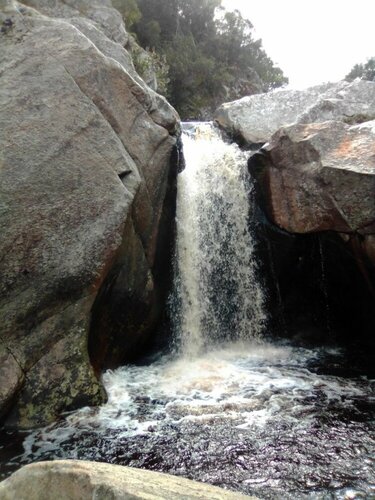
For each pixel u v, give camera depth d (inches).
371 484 146.2
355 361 267.7
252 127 388.5
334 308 320.5
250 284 323.9
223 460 161.3
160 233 276.7
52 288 193.2
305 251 308.3
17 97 200.8
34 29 220.7
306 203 269.4
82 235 199.3
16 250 185.9
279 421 189.3
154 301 271.9
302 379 237.6
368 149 252.5
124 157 222.7
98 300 215.0
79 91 215.9
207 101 1278.3
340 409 200.1
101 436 177.6
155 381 234.8
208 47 1502.2
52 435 178.1
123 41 379.6
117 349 252.2
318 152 264.1
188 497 68.5
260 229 318.7
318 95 415.5
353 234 257.3
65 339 197.6
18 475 78.7
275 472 153.9
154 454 165.5
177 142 290.5
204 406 203.9
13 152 191.8
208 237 313.4
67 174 201.0
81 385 197.8
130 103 250.4
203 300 309.3
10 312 185.2
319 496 140.4
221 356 283.4
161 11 1300.4
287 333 330.3
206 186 318.3
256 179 309.3
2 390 176.4
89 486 69.2
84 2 357.4
